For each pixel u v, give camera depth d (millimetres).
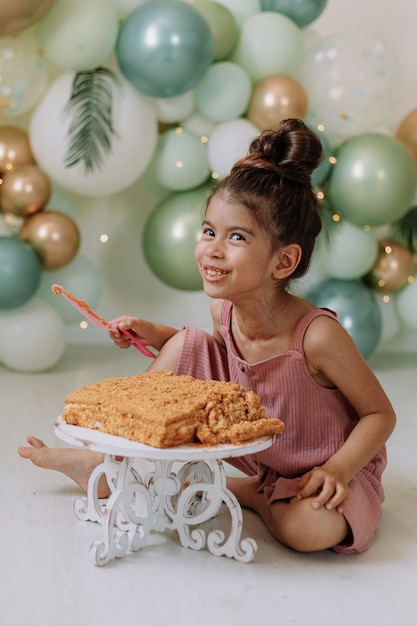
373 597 1207
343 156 2822
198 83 2801
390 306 3389
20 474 1701
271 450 1431
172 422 1190
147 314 3455
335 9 3373
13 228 2809
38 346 2746
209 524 1468
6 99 2705
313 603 1183
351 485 1371
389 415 1399
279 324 1385
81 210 3389
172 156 2895
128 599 1180
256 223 1310
